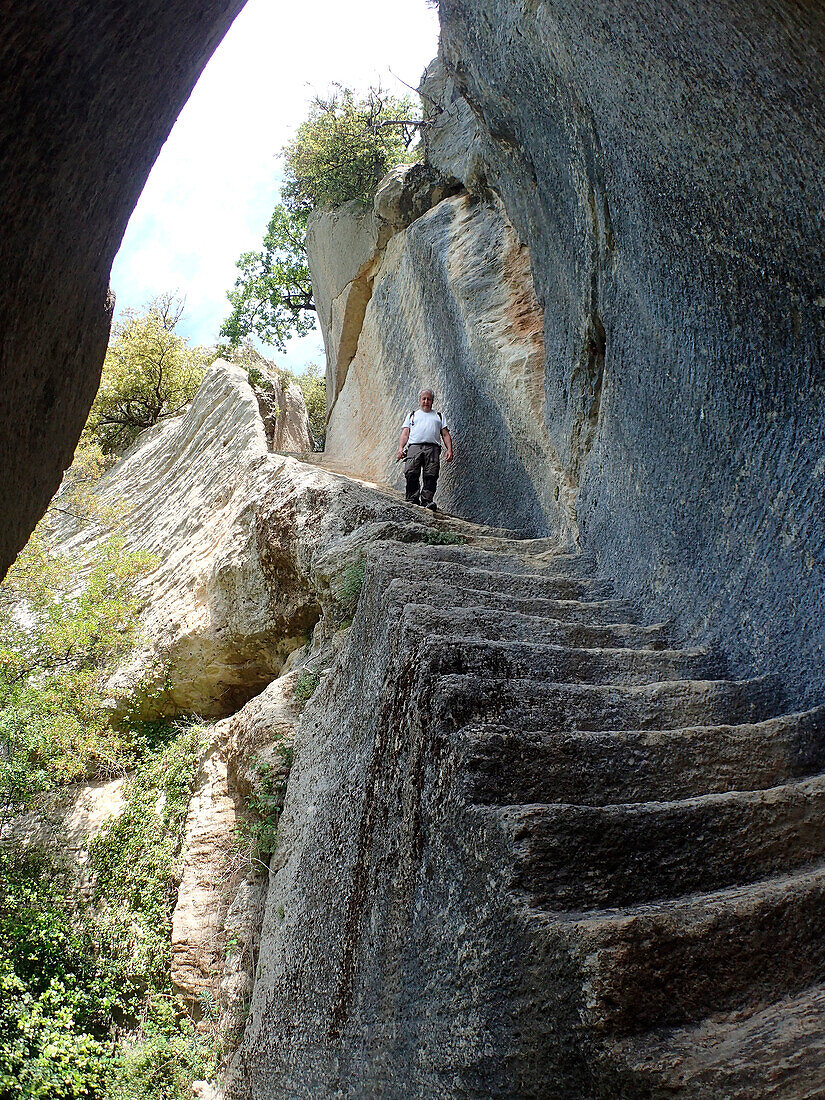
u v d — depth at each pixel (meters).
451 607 5.05
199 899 8.30
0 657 10.70
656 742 3.52
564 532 7.29
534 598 5.70
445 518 9.00
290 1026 4.93
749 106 3.72
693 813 2.97
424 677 4.02
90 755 11.05
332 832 5.12
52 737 10.41
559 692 3.88
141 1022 8.05
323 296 17.50
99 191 2.75
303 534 8.97
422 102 12.70
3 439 2.66
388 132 16.08
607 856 2.84
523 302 9.66
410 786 3.87
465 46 7.05
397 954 3.66
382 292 14.55
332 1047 4.23
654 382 5.56
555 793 3.31
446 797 3.43
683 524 5.16
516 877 2.78
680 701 3.96
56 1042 7.53
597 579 6.12
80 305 2.94
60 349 2.90
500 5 5.95
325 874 5.03
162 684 11.26
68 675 10.99
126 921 8.95
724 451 4.74
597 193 6.01
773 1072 1.99
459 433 10.69
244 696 11.24
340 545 8.15
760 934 2.46
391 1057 3.49
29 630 11.81
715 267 4.60
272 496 9.95
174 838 9.40
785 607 4.18
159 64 2.68
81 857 9.98
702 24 3.61
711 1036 2.22
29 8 1.93
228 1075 5.81
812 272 3.81
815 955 2.47
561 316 7.36
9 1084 7.28
